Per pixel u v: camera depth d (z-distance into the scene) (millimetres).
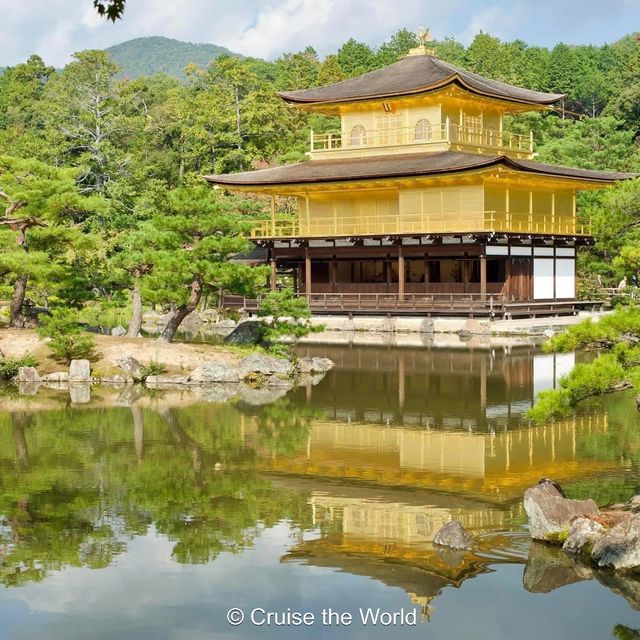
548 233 72688
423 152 75312
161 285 46906
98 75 114312
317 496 26734
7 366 47406
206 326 74062
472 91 74312
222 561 22172
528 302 71062
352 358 54062
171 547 23141
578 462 29281
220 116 110625
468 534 23328
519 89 85250
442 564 21750
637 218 25922
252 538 23578
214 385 45688
